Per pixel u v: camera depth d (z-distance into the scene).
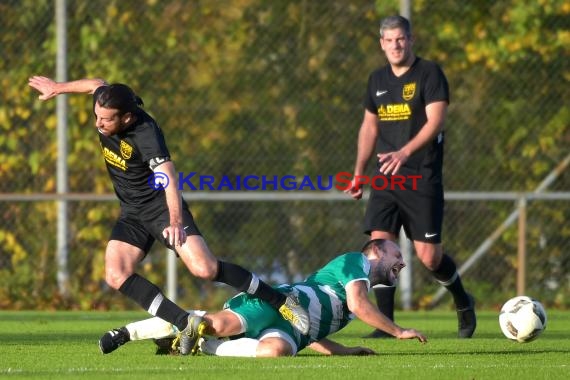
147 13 43.19
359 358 22.00
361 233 43.03
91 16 43.03
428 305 42.59
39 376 18.52
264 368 19.58
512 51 43.75
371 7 43.75
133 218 23.12
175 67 43.19
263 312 21.70
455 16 43.62
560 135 44.22
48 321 34.84
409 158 29.11
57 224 42.12
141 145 21.98
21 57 43.12
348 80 43.62
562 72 44.31
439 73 28.69
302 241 43.03
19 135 43.12
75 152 42.78
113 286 22.44
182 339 21.22
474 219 43.50
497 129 44.00
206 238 42.88
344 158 43.53
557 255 43.56
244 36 43.47
